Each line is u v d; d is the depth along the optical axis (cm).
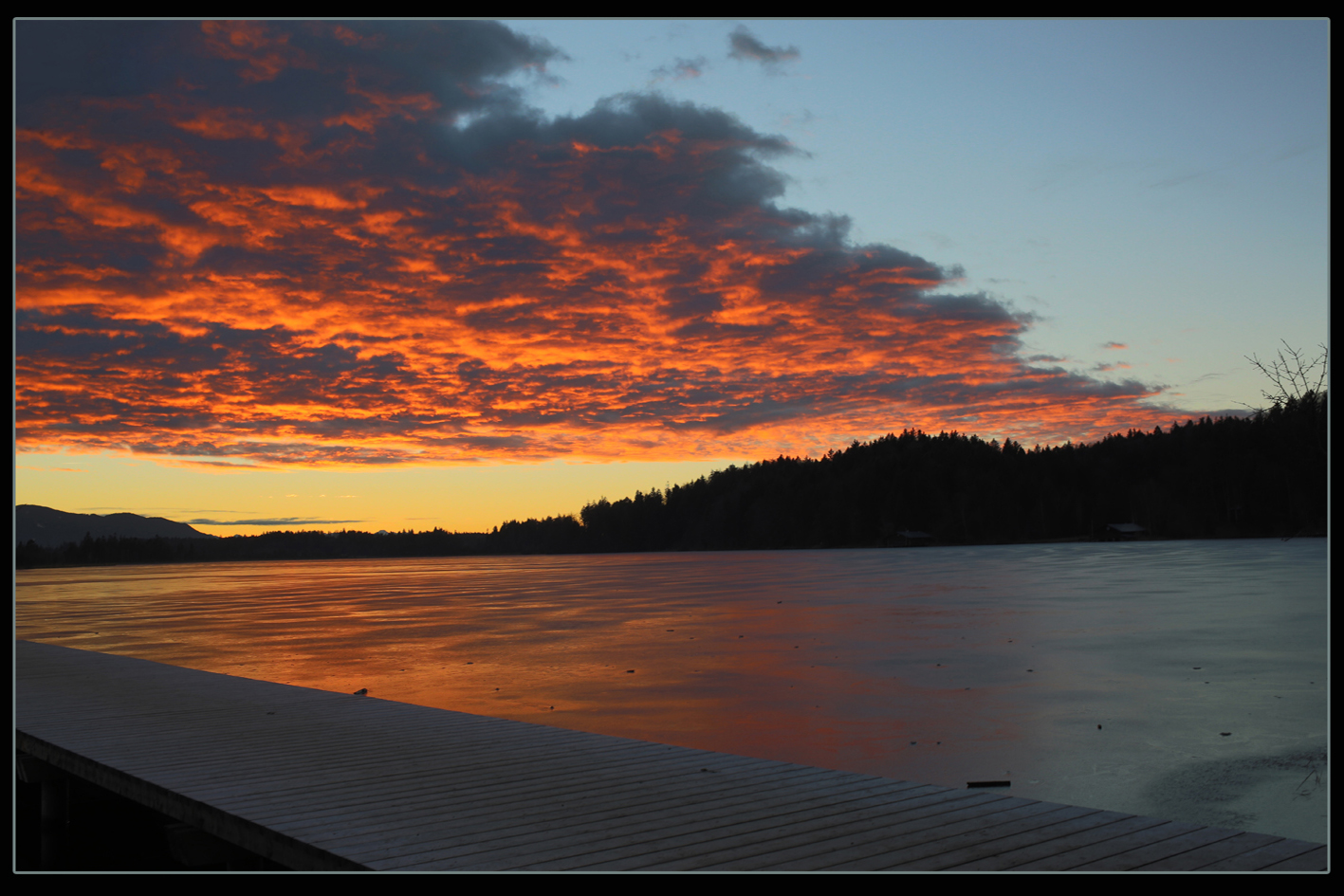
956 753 874
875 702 1121
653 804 530
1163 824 480
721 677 1330
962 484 12975
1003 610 2242
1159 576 3425
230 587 4862
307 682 1365
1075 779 784
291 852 479
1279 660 1365
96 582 5947
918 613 2238
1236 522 10269
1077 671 1305
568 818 507
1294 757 846
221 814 530
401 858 446
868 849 450
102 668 1148
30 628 2380
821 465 15325
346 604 3188
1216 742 898
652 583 4150
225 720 805
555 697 1199
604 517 16938
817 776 590
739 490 15638
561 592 3641
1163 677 1247
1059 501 12306
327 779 595
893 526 13088
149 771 623
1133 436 12800
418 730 753
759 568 5844
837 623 2045
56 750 706
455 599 3316
